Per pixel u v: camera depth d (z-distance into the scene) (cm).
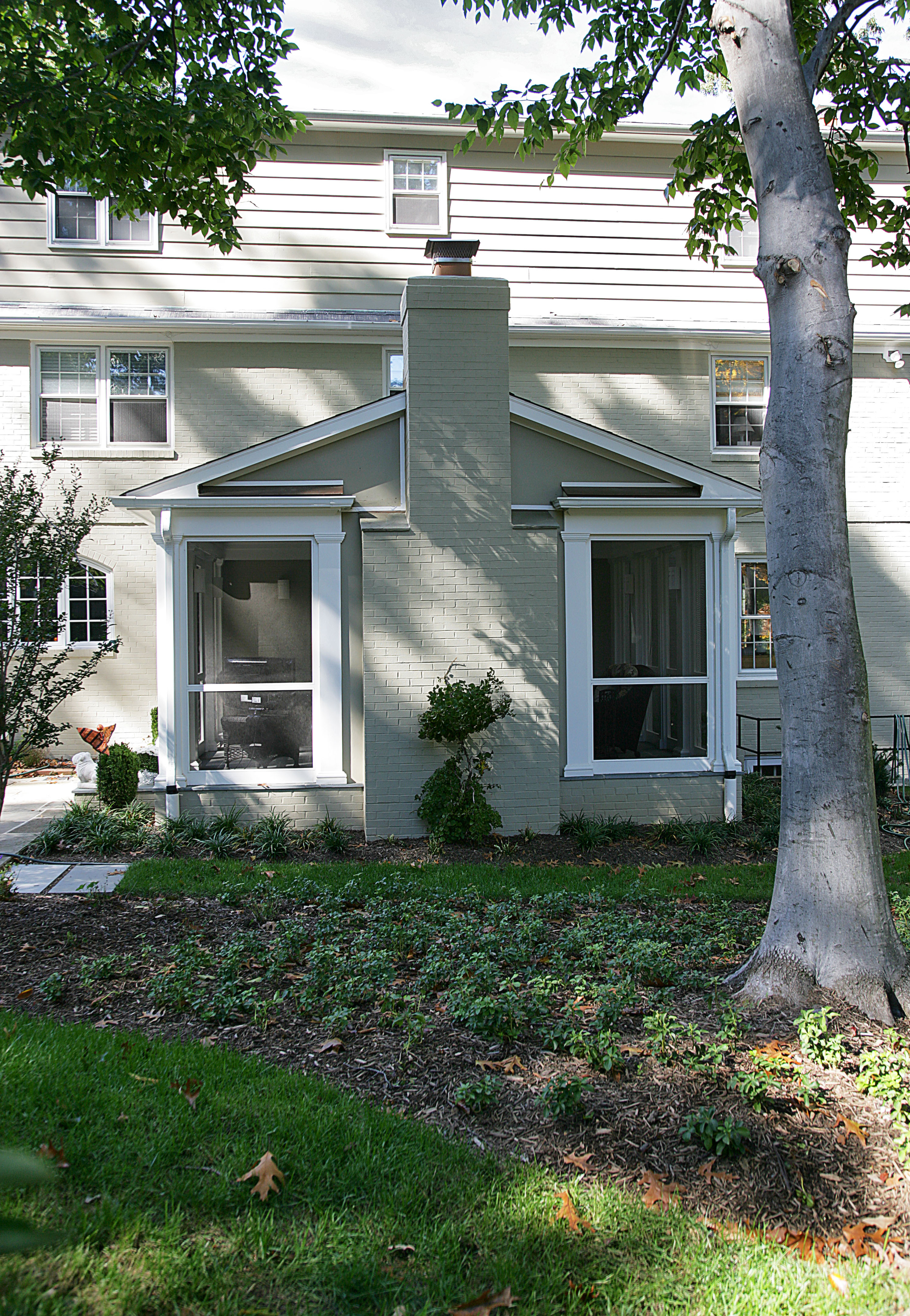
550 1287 278
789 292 496
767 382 1506
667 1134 353
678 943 591
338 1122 351
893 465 1502
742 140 892
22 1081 361
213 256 1390
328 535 956
